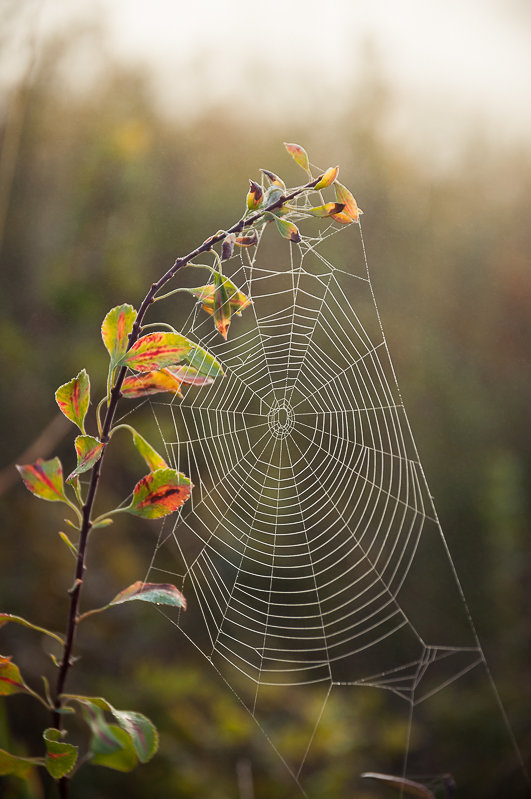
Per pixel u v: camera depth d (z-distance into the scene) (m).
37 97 6.09
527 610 5.75
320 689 4.93
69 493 5.31
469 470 6.48
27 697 4.12
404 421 6.16
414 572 6.06
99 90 6.81
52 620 4.51
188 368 1.72
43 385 5.77
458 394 6.73
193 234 6.31
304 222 6.09
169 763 3.94
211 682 4.71
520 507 6.12
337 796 4.10
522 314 7.09
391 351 6.52
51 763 1.65
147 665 4.42
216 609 5.13
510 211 7.43
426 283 7.01
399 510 5.87
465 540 6.21
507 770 4.75
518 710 5.09
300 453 5.38
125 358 1.57
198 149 6.88
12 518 4.94
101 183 6.13
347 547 5.68
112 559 5.01
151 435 5.34
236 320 5.66
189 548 5.34
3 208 4.58
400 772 4.75
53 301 5.84
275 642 5.29
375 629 5.67
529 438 6.83
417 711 5.40
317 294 6.05
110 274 5.89
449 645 5.82
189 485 1.63
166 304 6.05
